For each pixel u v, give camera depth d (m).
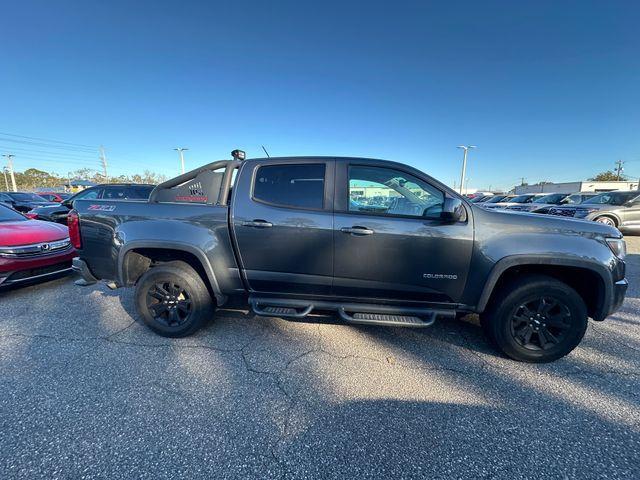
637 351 2.97
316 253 2.84
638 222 9.76
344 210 2.81
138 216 3.07
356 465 1.76
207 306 3.11
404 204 2.80
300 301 3.04
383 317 2.87
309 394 2.34
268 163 2.96
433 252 2.72
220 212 2.96
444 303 2.86
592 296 2.78
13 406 2.16
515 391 2.40
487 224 2.69
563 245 2.60
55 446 1.84
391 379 2.53
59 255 4.57
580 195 13.73
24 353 2.84
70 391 2.33
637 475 1.71
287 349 2.96
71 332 3.25
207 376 2.54
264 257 2.92
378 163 2.86
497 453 1.84
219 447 1.86
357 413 2.15
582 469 1.74
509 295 2.70
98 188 8.97
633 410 2.20
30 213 8.80
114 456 1.79
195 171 3.12
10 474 1.66
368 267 2.80
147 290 3.11
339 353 2.91
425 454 1.83
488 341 3.16
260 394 2.34
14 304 4.01
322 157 2.94
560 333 2.72
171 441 1.90
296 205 2.87
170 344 3.03
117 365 2.67
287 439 1.93
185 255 3.17
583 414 2.16
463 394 2.36
